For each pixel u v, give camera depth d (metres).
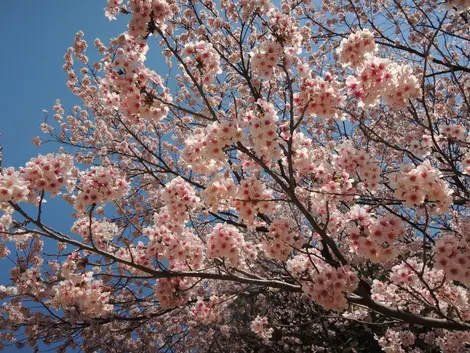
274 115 3.27
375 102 3.30
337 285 3.20
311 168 3.89
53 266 6.39
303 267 3.81
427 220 2.88
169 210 3.94
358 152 3.69
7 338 6.23
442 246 2.97
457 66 6.34
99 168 3.41
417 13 6.81
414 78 3.19
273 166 5.16
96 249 3.36
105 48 7.51
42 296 5.39
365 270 6.57
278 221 3.62
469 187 6.71
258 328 5.80
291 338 9.09
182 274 3.69
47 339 6.33
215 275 3.78
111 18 3.68
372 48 3.21
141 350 7.42
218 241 3.81
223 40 6.12
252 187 3.54
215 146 3.19
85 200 3.29
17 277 5.55
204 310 5.04
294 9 6.98
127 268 4.68
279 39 3.43
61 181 3.05
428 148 4.79
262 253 6.12
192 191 3.98
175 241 4.11
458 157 5.51
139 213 7.66
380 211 5.74
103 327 6.45
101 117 8.29
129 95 3.58
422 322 3.83
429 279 4.05
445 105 6.63
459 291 4.05
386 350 5.14
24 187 2.84
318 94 3.40
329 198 3.72
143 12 3.29
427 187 2.80
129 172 8.19
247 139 3.51
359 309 5.80
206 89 5.62
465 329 3.50
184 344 8.62
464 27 6.95
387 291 4.26
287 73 3.42
